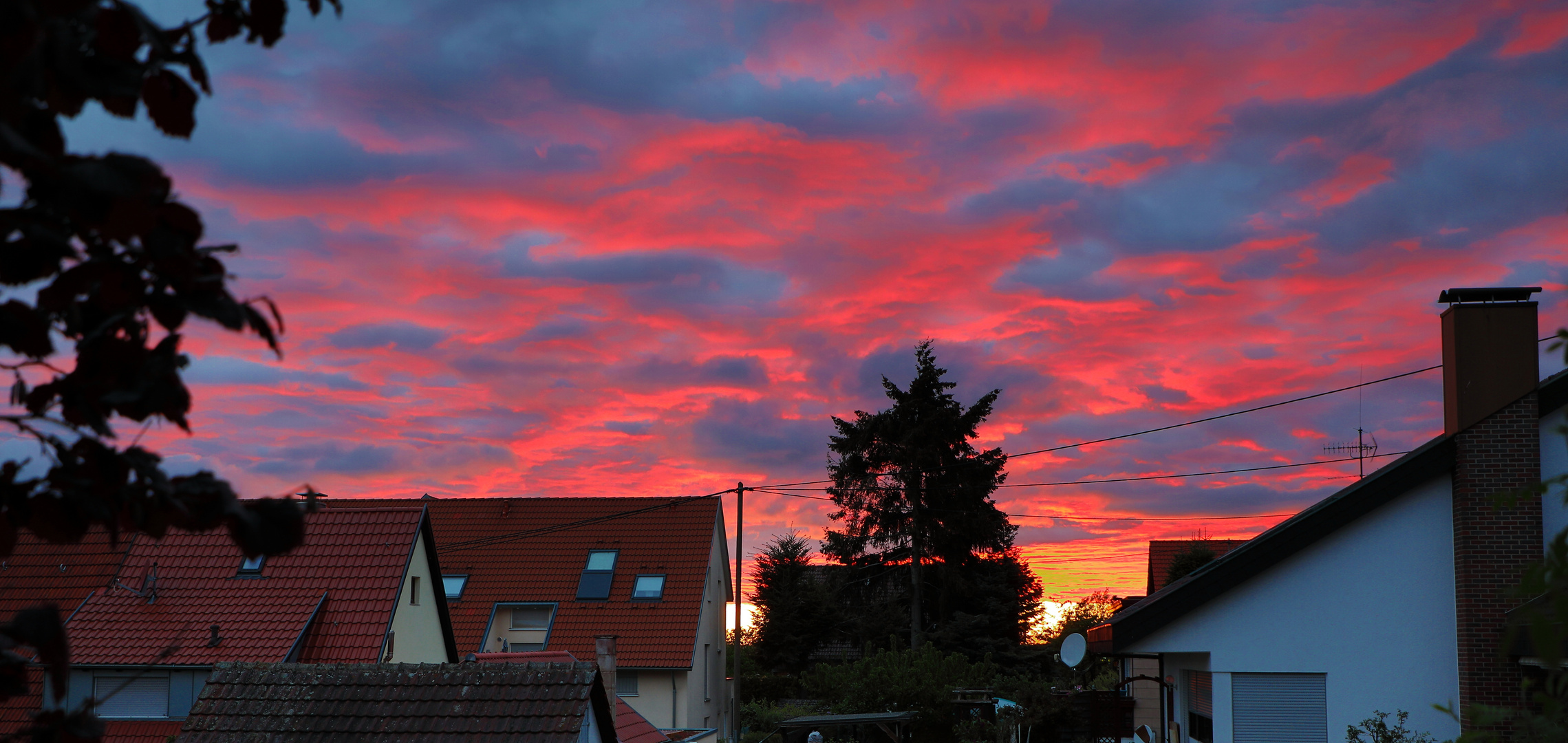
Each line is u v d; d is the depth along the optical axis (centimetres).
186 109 171
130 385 174
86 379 176
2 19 135
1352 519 1539
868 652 4441
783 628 5247
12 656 188
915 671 3500
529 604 3622
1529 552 1470
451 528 3975
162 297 174
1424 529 1541
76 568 2214
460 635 3550
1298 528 1541
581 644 3459
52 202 152
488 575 3772
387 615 2123
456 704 1228
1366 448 3081
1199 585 1557
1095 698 2658
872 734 3422
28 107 152
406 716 1216
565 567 3762
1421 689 1508
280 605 2139
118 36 162
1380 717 1496
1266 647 1543
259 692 1262
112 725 1938
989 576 5094
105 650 2000
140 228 156
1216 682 1545
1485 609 1463
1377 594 1536
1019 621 5116
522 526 3944
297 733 1202
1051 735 2766
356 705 1236
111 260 168
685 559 3716
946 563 5028
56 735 187
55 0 141
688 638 3444
